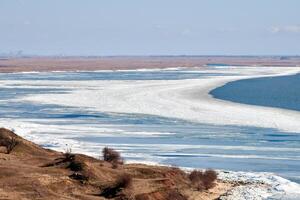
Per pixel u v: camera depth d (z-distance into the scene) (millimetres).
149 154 124125
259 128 162625
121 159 109125
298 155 125125
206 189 90125
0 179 73438
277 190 92562
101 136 147875
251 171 108375
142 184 79938
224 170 108750
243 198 86438
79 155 94312
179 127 164000
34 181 73312
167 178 85750
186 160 118250
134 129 160000
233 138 146125
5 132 102500
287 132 156250
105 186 76438
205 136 148750
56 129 159500
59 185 74188
